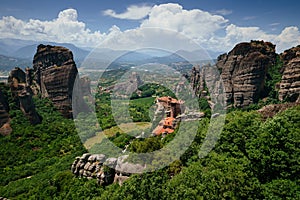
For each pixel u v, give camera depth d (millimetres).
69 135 79000
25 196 42438
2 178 56500
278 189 25453
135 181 24078
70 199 32531
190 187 23422
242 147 30734
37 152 71000
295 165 27656
